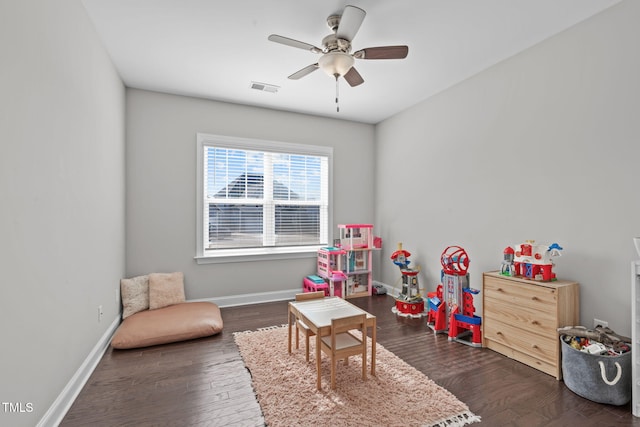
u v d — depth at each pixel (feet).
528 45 8.15
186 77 9.99
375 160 15.11
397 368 7.19
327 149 14.05
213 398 6.10
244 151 12.59
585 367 5.97
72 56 6.02
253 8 6.69
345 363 7.40
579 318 7.11
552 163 7.72
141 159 10.87
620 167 6.47
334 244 13.62
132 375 6.93
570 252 7.34
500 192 9.04
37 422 4.75
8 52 4.04
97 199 7.51
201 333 8.93
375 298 13.48
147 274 10.91
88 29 6.88
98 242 7.61
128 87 10.69
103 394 6.20
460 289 9.11
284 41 6.56
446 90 10.94
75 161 6.17
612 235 6.61
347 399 5.97
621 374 5.74
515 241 8.63
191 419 5.47
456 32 7.55
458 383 6.63
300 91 11.13
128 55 8.60
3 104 3.94
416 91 11.19
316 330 6.39
